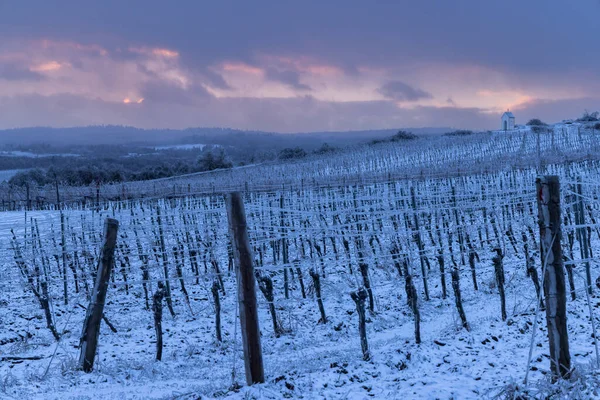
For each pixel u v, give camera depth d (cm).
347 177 3653
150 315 1173
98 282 811
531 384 567
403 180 3219
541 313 928
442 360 720
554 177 570
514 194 1786
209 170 6469
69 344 960
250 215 1684
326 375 678
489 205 1548
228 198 654
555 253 570
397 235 1416
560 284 570
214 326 1097
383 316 1112
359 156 6019
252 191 3020
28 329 1047
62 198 3109
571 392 530
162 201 2906
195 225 1489
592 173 2952
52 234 1441
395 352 766
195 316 1168
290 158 7288
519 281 1270
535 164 3441
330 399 596
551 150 4800
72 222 1836
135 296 1345
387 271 1428
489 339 803
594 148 4666
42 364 834
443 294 1223
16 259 1266
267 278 1027
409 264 1217
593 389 538
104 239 815
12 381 725
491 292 1215
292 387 628
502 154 4966
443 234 1620
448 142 6556
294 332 1035
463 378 635
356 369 709
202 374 786
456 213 1501
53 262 1619
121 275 1461
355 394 605
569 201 1288
